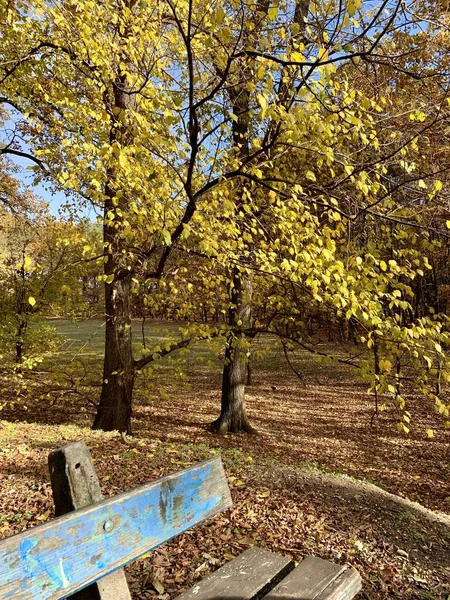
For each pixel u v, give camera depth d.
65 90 5.96
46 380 11.85
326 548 4.48
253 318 7.81
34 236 13.38
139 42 4.76
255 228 5.40
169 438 11.11
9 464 6.19
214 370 22.47
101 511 1.61
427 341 3.89
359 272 4.41
